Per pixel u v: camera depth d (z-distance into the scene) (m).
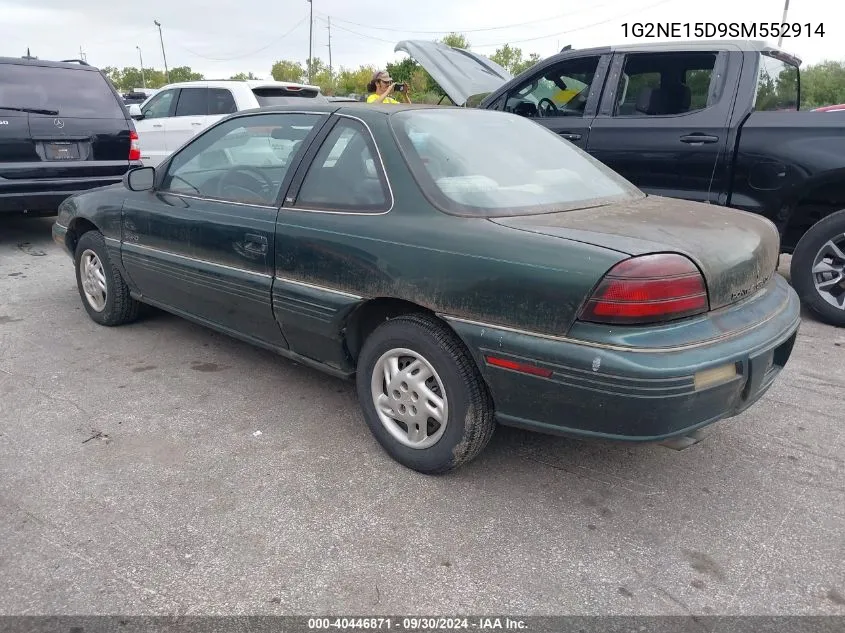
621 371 2.32
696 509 2.80
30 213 7.46
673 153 5.29
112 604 2.26
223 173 3.84
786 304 2.95
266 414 3.60
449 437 2.85
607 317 2.36
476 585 2.36
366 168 3.13
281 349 3.62
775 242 3.08
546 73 6.06
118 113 7.54
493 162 3.22
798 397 3.84
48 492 2.87
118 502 2.80
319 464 3.12
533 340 2.49
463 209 2.83
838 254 4.80
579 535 2.63
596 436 2.49
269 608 2.25
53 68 7.16
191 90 9.96
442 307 2.74
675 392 2.33
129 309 4.80
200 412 3.62
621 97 5.62
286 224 3.31
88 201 4.80
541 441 3.34
